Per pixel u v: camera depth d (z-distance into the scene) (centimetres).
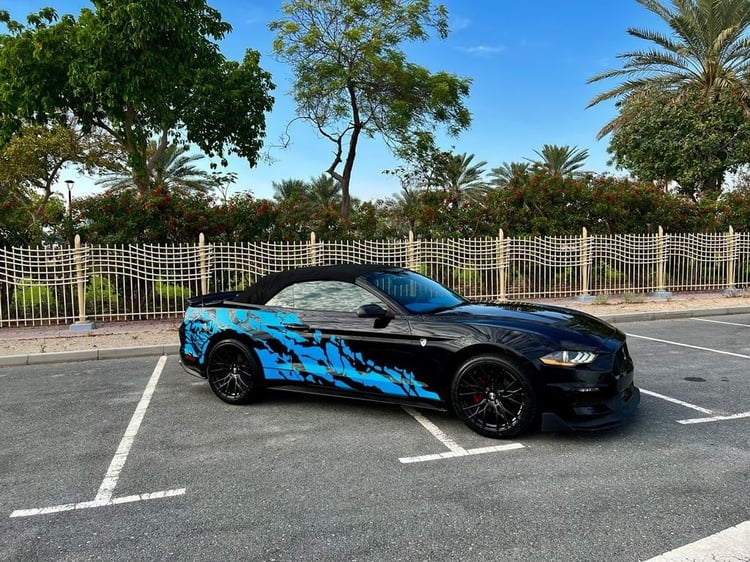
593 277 1380
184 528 311
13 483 378
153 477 382
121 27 1420
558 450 413
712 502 325
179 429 484
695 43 2114
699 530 294
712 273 1482
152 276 1086
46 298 1132
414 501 337
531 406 419
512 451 414
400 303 494
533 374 417
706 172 1961
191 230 1193
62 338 936
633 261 1359
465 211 1429
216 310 568
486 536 294
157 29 1436
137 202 1189
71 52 1496
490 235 1401
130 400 580
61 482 377
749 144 1883
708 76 2119
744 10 1992
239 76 1955
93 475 388
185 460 412
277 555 280
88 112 1617
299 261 1177
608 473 369
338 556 278
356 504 335
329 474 381
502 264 1277
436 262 1245
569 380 409
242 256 1134
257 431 475
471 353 446
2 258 1078
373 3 2069
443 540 291
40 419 521
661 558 269
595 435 443
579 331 438
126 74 1429
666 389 570
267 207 1250
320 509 329
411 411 520
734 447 411
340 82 2042
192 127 1931
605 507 322
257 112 1997
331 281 530
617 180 1612
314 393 516
